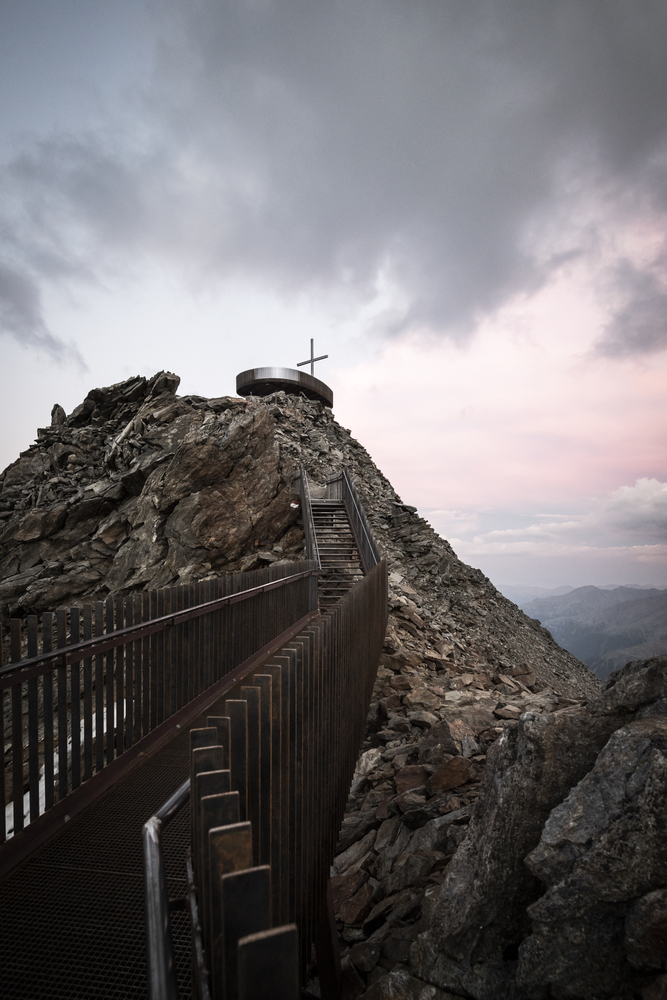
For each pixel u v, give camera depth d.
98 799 3.57
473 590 20.44
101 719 3.90
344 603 4.19
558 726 2.33
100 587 14.09
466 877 2.38
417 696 7.61
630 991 1.79
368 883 3.98
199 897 1.28
